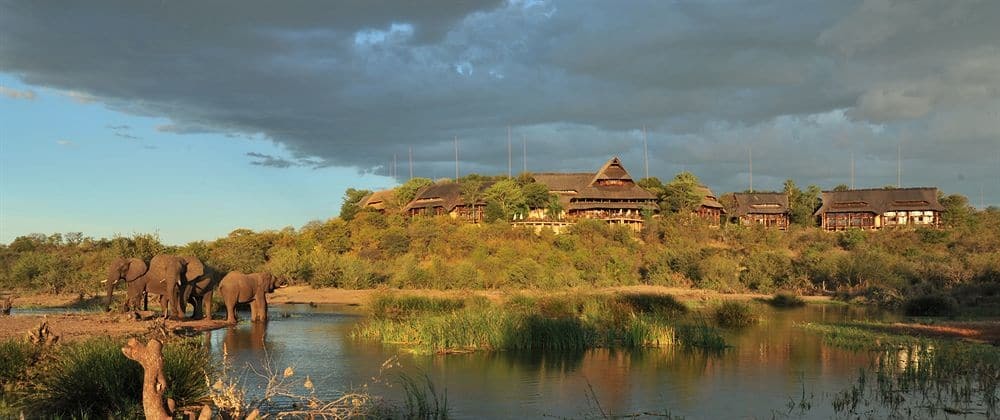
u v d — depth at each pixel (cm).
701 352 2208
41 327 1727
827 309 4125
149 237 4953
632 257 6319
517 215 8225
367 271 5366
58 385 1323
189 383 1350
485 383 1677
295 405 1380
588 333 2388
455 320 2359
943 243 7850
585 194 9119
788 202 10744
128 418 1241
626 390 1609
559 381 1709
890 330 2853
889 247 7825
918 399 1529
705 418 1355
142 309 3322
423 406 1395
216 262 5553
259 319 3122
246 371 1756
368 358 2017
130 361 1357
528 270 5262
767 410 1425
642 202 9269
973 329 2888
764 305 4412
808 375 1812
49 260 4838
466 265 5269
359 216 7556
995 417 1363
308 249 6700
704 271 5594
